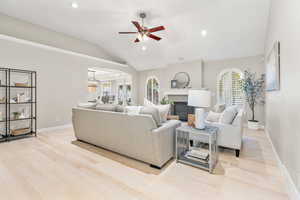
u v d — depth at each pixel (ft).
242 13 10.39
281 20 6.63
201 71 18.15
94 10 11.18
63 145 9.72
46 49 13.55
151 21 12.15
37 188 5.32
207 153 7.41
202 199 4.81
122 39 16.58
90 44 17.97
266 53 12.12
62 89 14.70
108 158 7.80
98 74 29.58
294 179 4.84
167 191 5.20
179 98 19.95
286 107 5.94
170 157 7.54
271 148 9.25
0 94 11.21
